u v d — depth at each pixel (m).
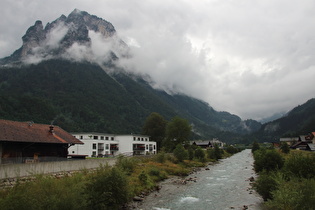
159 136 119.19
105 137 92.81
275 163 39.09
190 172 55.88
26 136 37.88
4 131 35.81
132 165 43.34
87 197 21.67
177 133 106.81
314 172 26.47
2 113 132.00
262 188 26.59
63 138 45.06
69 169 31.72
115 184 24.23
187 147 112.56
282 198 20.16
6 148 35.69
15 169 24.08
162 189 36.47
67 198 18.33
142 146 100.94
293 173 27.22
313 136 112.88
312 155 29.50
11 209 15.61
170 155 71.25
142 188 34.03
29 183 18.83
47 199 17.41
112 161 42.06
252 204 27.08
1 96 151.75
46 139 40.66
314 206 18.28
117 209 24.55
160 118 121.69
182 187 38.03
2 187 21.34
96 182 23.95
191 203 28.53
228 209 25.84
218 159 100.62
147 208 26.33
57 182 20.28
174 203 28.52
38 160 34.78
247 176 48.56
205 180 44.84
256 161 43.78
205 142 174.88
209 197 31.47
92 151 82.88
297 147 118.31
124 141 95.75
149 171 45.59
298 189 20.36
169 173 50.62
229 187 37.75
